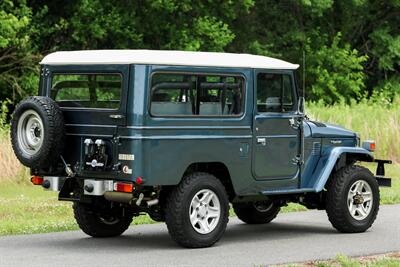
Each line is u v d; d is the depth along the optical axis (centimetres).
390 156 2933
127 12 3912
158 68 1265
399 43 4822
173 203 1277
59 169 1325
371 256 1243
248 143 1364
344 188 1459
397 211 1767
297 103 1434
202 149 1306
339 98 4547
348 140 1512
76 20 3791
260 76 1382
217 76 1328
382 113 3094
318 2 4491
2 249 1294
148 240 1395
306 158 1448
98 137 1284
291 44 4709
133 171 1243
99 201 1341
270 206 1584
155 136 1258
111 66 1273
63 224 1535
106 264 1166
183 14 4094
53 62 1348
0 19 3384
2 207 1762
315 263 1167
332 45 4600
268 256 1237
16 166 2238
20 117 1310
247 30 4588
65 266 1150
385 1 4888
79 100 1313
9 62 3562
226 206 1320
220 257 1226
